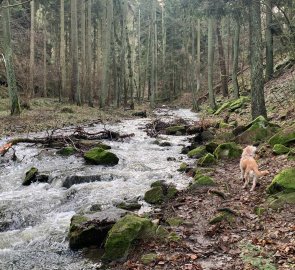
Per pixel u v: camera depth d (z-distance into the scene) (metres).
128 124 22.91
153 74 39.41
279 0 17.84
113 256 5.97
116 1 38.88
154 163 12.46
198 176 9.66
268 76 25.92
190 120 24.77
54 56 39.59
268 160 10.27
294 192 7.37
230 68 41.28
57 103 30.20
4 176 11.48
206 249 5.89
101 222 6.70
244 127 14.31
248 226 6.53
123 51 34.69
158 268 5.42
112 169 11.81
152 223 6.52
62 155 13.66
